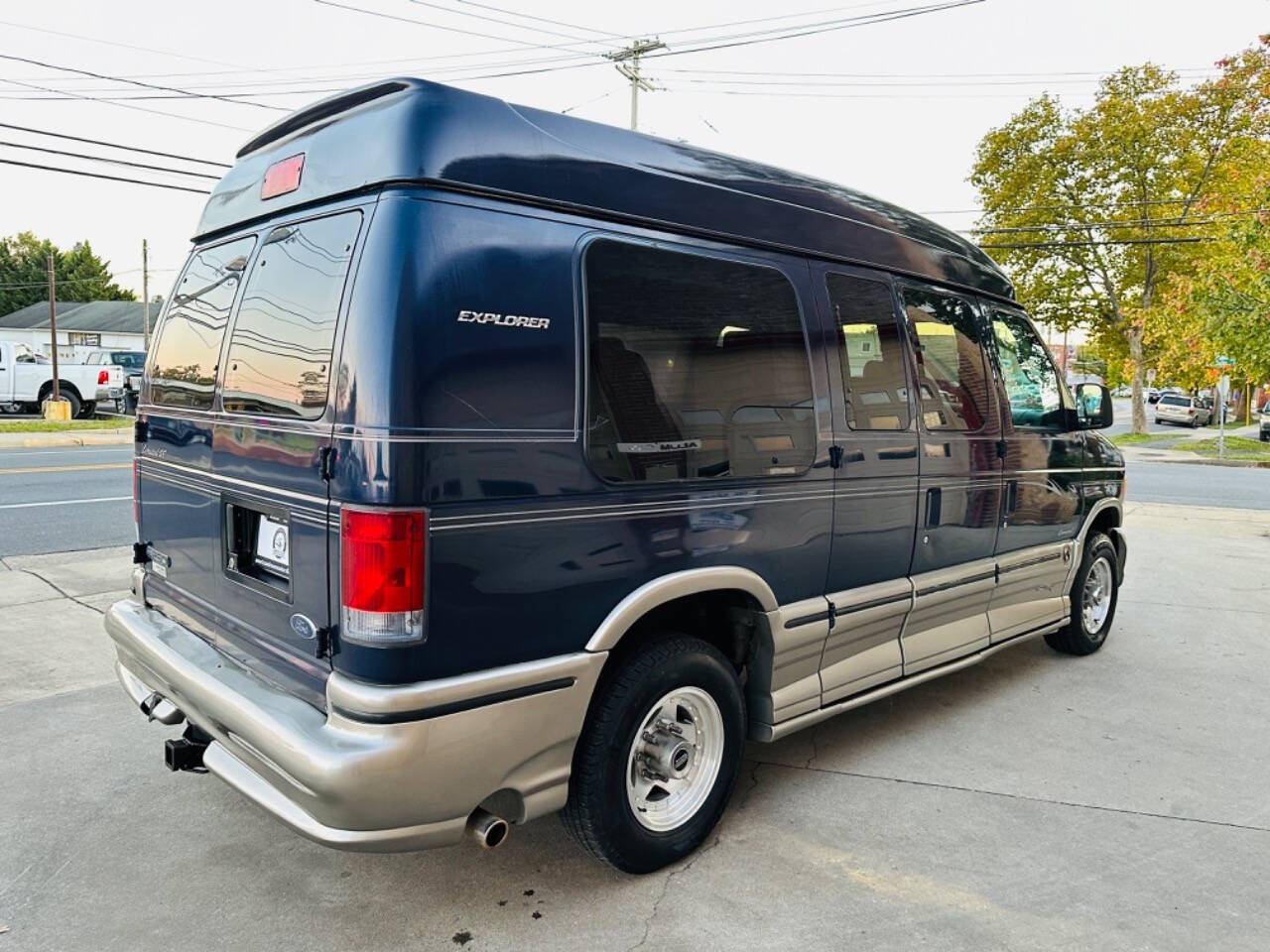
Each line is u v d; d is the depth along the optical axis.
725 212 3.27
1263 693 5.07
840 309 3.69
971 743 4.31
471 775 2.54
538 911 2.88
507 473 2.55
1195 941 2.79
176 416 3.35
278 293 2.81
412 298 2.39
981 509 4.46
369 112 2.67
